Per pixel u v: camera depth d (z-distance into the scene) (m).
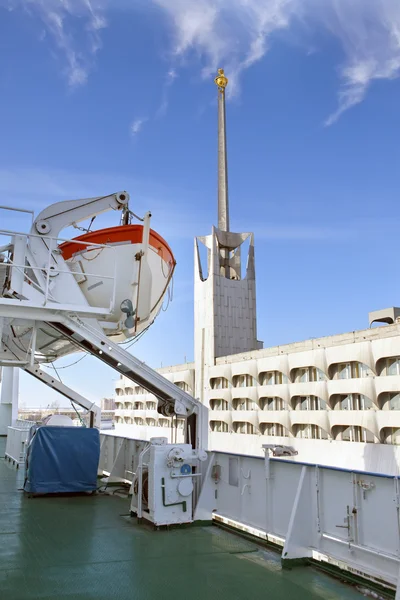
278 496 6.95
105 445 14.51
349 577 5.61
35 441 10.91
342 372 38.22
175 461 8.17
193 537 7.45
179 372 63.53
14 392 28.88
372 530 5.42
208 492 8.46
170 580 5.48
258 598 4.99
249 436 47.16
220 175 72.75
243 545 7.02
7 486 12.06
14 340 13.87
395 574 5.02
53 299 8.39
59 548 6.68
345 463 35.91
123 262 9.29
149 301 9.43
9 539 7.09
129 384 78.94
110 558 6.27
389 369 34.28
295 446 41.12
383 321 37.75
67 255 9.37
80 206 9.26
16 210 8.56
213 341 55.09
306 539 6.24
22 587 5.13
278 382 45.03
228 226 70.19
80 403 14.96
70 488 10.95
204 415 9.48
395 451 32.22
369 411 34.75
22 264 8.45
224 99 75.38
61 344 13.17
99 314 8.55
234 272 60.75
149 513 8.11
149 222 9.05
